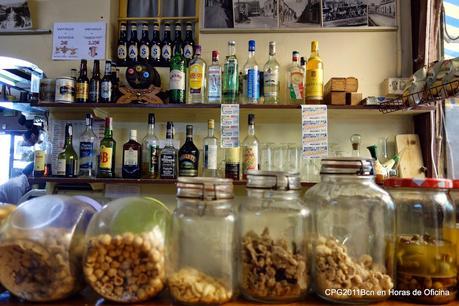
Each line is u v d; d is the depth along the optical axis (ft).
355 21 6.38
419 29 5.93
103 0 6.65
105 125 6.12
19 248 2.29
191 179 2.47
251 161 5.81
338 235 2.58
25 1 6.63
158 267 2.31
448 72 3.35
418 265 2.42
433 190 2.66
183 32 6.90
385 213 2.57
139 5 6.96
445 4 5.79
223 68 6.20
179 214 2.48
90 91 6.01
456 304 2.39
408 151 6.07
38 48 6.65
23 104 7.47
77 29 6.62
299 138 6.50
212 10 6.56
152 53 6.63
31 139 8.06
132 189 6.44
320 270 2.43
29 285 2.31
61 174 6.03
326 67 6.38
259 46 6.48
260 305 2.35
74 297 2.44
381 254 2.52
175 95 5.85
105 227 2.34
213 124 6.04
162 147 6.55
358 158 2.68
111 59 6.69
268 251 2.38
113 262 2.28
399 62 6.28
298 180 2.58
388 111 5.65
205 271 2.40
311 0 6.47
